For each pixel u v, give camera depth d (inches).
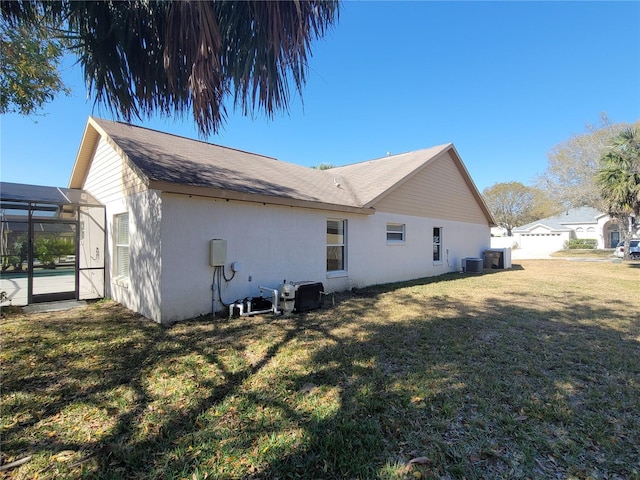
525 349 175.8
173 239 236.1
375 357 165.5
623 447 93.7
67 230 329.1
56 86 239.6
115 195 302.7
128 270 283.4
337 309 280.1
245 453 91.8
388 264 437.7
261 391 129.5
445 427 103.9
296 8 92.7
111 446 94.6
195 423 107.0
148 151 283.6
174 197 236.7
